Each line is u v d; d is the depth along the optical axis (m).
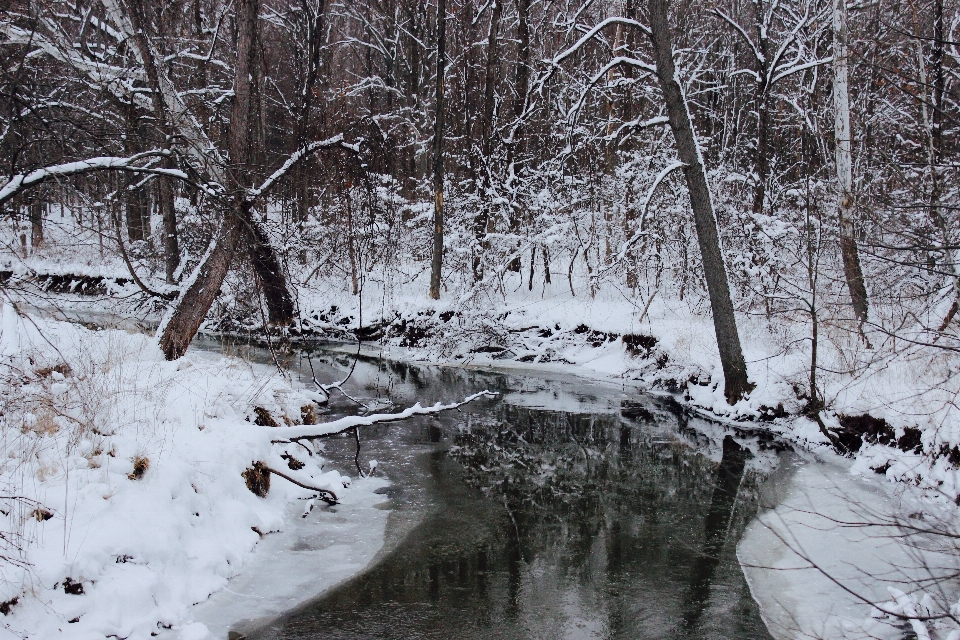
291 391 9.86
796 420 11.06
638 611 5.85
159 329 10.88
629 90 18.80
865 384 9.88
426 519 7.72
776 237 14.33
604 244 21.28
